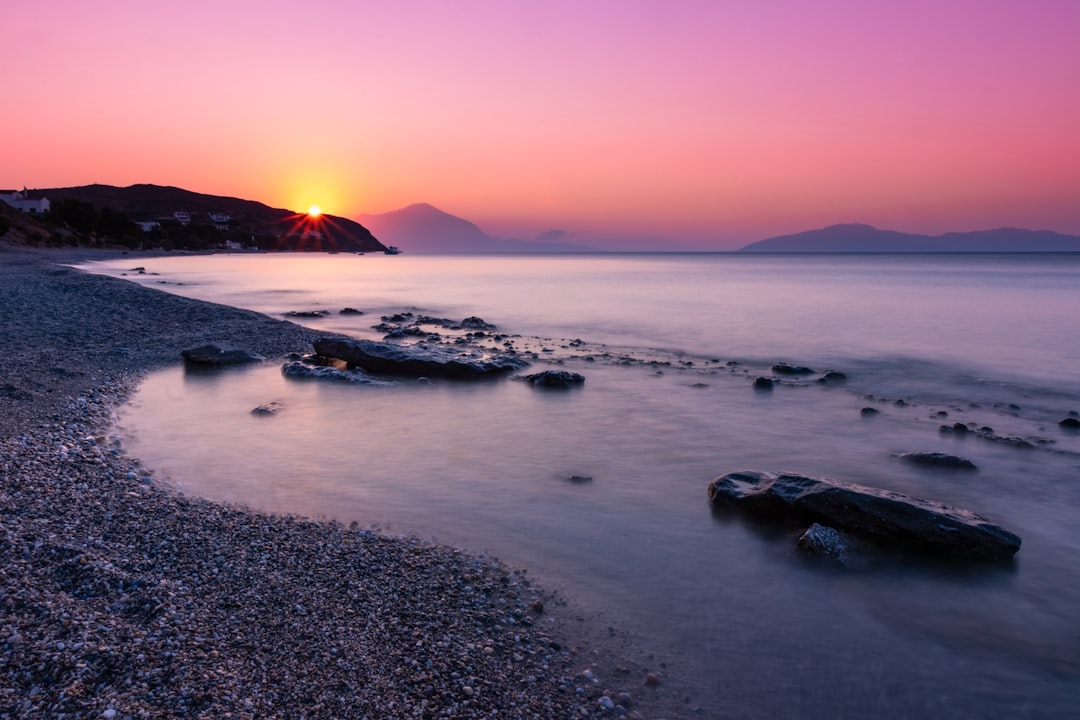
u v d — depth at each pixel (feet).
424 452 49.75
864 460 49.96
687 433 56.34
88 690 19.08
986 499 42.65
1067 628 28.22
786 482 39.11
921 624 28.37
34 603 23.26
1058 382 79.51
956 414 64.34
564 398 68.39
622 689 23.52
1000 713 22.80
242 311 128.47
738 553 34.35
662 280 319.06
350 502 39.52
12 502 33.81
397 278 312.29
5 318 106.32
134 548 30.63
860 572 32.76
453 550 33.58
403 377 77.30
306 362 83.71
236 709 19.34
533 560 32.96
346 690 21.52
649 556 33.78
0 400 55.21
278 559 30.99
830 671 24.99
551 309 165.48
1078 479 46.03
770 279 331.36
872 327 129.80
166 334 100.94
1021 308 165.78
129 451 47.55
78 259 345.51
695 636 27.02
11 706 18.16
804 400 69.00
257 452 48.67
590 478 44.75
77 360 77.41
